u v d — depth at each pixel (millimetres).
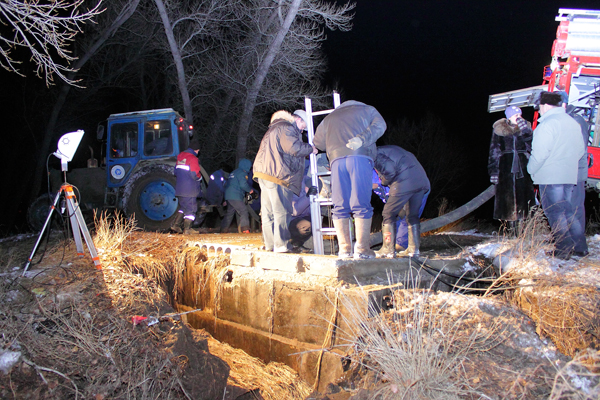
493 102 9102
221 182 9141
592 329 3182
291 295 4246
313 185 5145
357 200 4199
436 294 3836
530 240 4598
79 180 9492
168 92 16766
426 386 2723
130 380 3191
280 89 13172
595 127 7125
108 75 16156
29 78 14781
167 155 9180
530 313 3584
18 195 15047
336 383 3344
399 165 4688
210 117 15078
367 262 4238
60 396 2982
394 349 2943
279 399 3809
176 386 3371
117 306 3865
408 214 4938
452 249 6430
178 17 12688
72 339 3387
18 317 3457
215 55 13195
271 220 4984
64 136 4582
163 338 3686
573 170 4441
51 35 4090
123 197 8883
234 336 4758
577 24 7191
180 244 5973
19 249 5629
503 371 2861
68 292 3891
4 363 3014
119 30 14664
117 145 9219
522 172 5215
